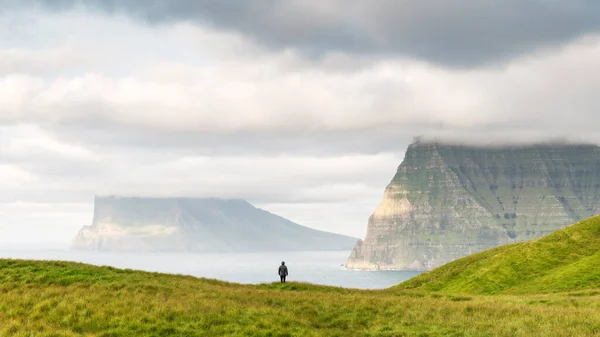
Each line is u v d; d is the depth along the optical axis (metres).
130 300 38.12
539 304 45.91
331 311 40.53
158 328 32.84
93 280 46.81
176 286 46.50
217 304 38.78
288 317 37.16
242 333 32.84
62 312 35.28
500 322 35.56
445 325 35.75
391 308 40.88
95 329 32.81
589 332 32.34
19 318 34.41
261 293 46.22
